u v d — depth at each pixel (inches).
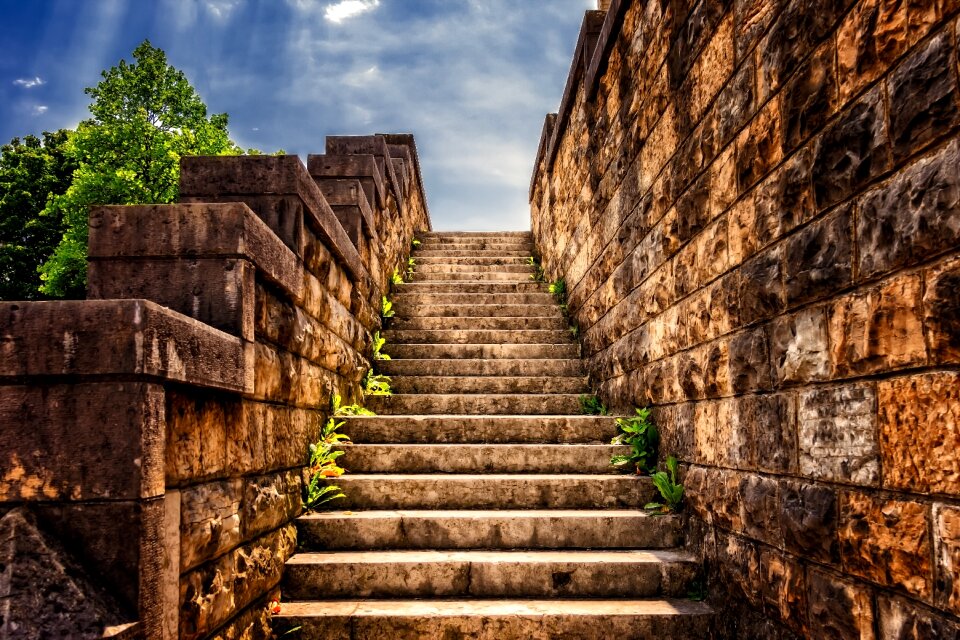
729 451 118.3
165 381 77.3
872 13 75.2
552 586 132.7
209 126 653.9
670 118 148.5
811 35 88.7
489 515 148.9
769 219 101.6
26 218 763.4
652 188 162.2
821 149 86.4
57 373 70.9
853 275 79.8
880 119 74.1
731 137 115.9
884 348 74.0
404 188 344.8
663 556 137.9
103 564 69.2
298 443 146.3
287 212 135.0
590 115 229.5
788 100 95.0
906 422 70.2
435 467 175.0
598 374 221.5
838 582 82.5
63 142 827.4
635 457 167.3
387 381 232.8
